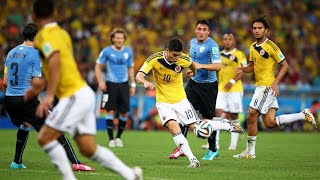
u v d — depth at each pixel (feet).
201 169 100.63
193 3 342.23
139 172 74.13
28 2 326.65
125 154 131.44
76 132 73.61
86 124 73.46
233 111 161.27
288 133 235.20
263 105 121.08
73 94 72.08
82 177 88.63
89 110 73.10
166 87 104.42
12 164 102.63
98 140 180.86
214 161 116.57
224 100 160.56
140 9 334.44
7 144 159.94
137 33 313.53
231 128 104.22
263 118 123.65
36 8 73.51
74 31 309.01
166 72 103.09
